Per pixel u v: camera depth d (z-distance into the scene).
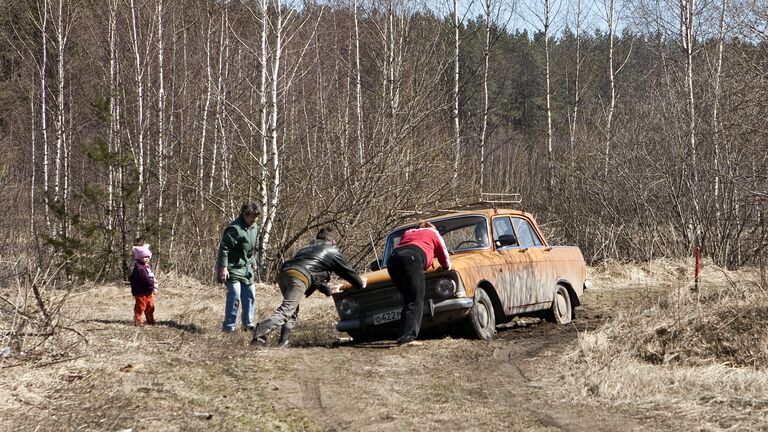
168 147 25.92
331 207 19.64
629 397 6.71
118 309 14.26
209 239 21.41
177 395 6.80
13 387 6.75
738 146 21.44
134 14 25.45
